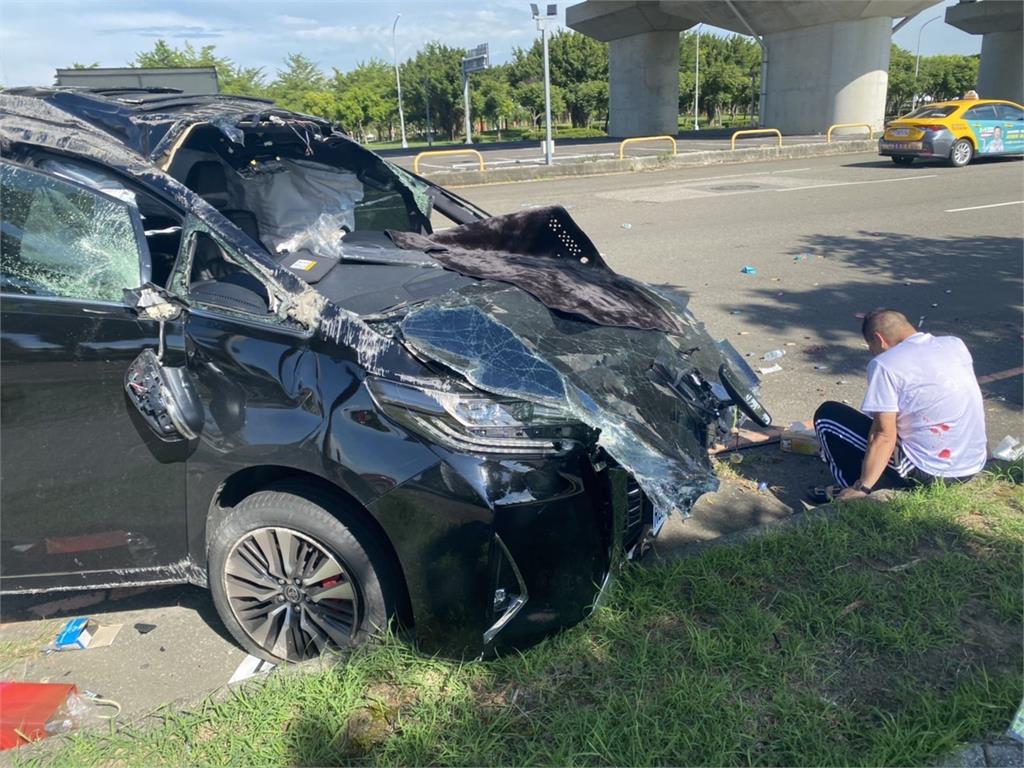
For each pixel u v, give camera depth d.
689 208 13.51
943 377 3.59
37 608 3.28
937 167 18.61
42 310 2.76
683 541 3.60
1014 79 40.94
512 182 19.03
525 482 2.50
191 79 14.71
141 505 2.81
